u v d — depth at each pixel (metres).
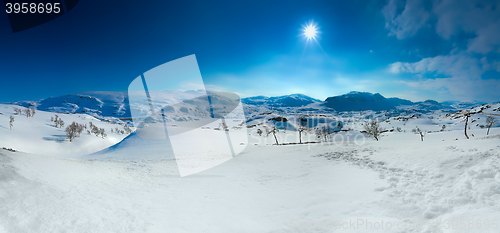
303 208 5.68
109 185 7.02
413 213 4.54
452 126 59.38
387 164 9.55
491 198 4.18
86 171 8.00
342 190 6.89
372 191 6.32
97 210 4.50
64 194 4.81
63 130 53.91
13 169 4.80
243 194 7.29
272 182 9.25
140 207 5.35
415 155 9.59
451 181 5.73
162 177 9.43
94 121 74.88
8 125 44.91
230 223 4.81
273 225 4.69
